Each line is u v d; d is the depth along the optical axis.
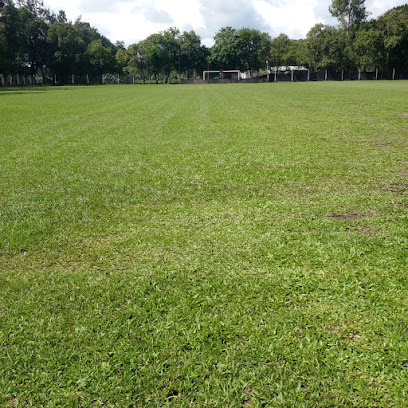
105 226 4.87
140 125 13.97
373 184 6.31
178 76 112.38
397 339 2.67
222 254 4.01
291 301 3.14
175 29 106.25
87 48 93.19
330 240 4.25
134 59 105.38
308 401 2.21
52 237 4.57
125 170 7.50
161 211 5.35
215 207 5.46
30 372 2.52
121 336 2.81
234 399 2.25
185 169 7.51
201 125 13.69
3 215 5.28
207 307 3.11
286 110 18.42
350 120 14.16
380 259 3.79
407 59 73.12
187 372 2.47
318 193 5.95
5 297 3.37
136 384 2.39
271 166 7.59
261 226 4.72
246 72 107.19
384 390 2.27
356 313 2.97
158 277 3.60
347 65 78.38
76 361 2.59
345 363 2.48
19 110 20.75
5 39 68.19
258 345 2.66
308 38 81.12
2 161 8.38
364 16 79.19
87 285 3.51
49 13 90.19
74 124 14.52
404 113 15.95
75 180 6.91
